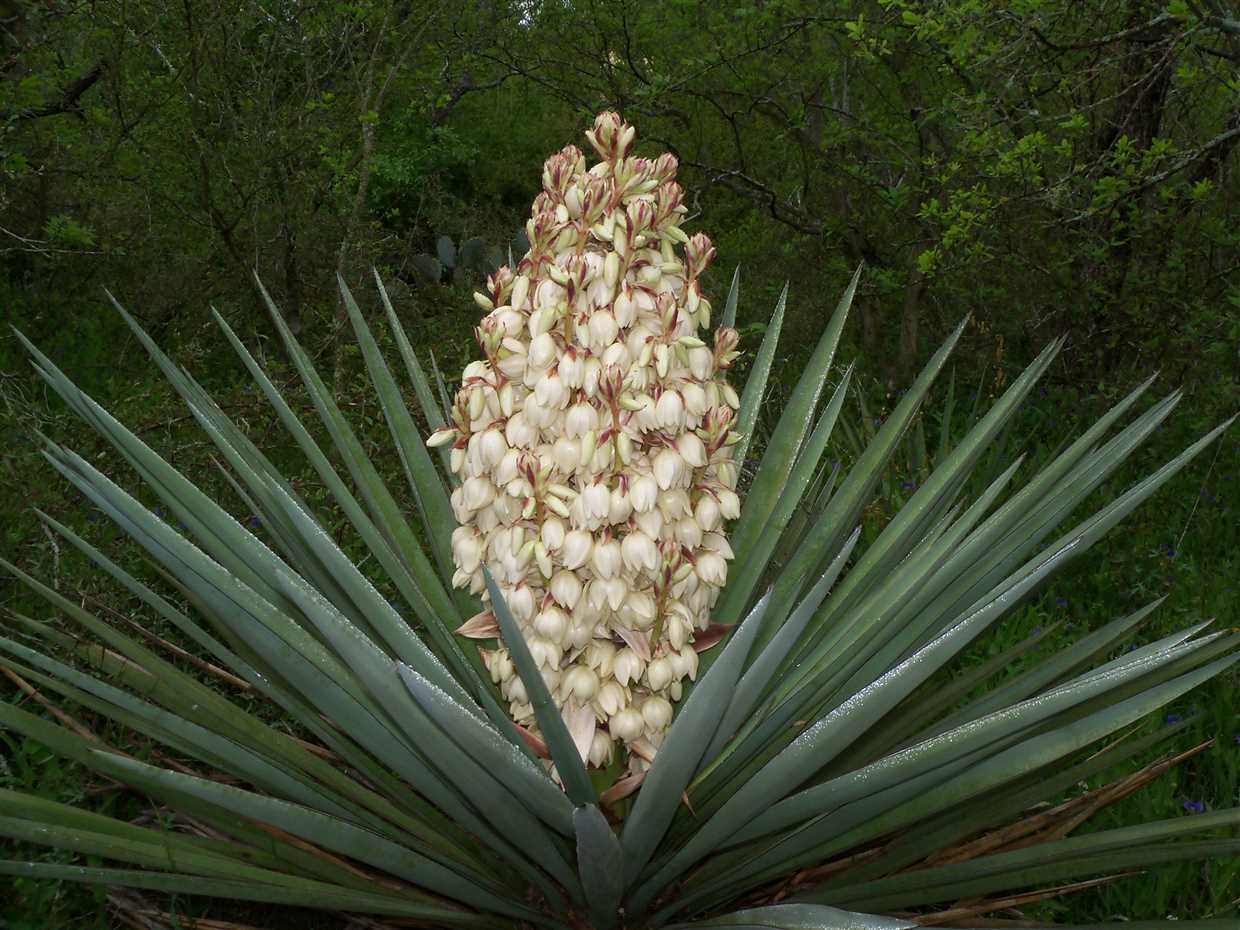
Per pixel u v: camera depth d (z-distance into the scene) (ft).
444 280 31.35
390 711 6.97
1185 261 20.57
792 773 6.96
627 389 7.13
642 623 7.32
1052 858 7.18
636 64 25.13
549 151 42.27
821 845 7.59
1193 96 20.25
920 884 7.49
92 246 21.42
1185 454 7.97
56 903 8.32
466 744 6.63
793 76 23.45
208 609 8.60
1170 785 10.05
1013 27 15.93
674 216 7.52
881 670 8.23
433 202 33.55
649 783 6.79
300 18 21.07
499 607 6.15
